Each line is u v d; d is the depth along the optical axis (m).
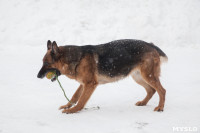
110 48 6.82
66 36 16.16
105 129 5.43
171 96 7.74
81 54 6.66
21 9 18.36
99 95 8.07
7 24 17.16
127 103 7.32
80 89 7.06
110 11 18.16
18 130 5.26
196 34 16.53
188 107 6.76
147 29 16.56
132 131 5.33
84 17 17.64
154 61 6.74
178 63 11.84
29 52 13.71
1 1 19.11
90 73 6.61
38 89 8.38
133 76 7.30
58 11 18.11
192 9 18.38
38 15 17.80
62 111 6.45
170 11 18.19
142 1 19.03
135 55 6.72
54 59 6.62
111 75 6.79
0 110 6.39
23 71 10.35
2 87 8.34
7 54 13.11
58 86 8.85
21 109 6.56
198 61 12.12
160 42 15.87
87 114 6.39
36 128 5.41
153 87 6.76
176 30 16.55
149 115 6.29
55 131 5.30
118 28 16.75
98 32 16.52
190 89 8.27
